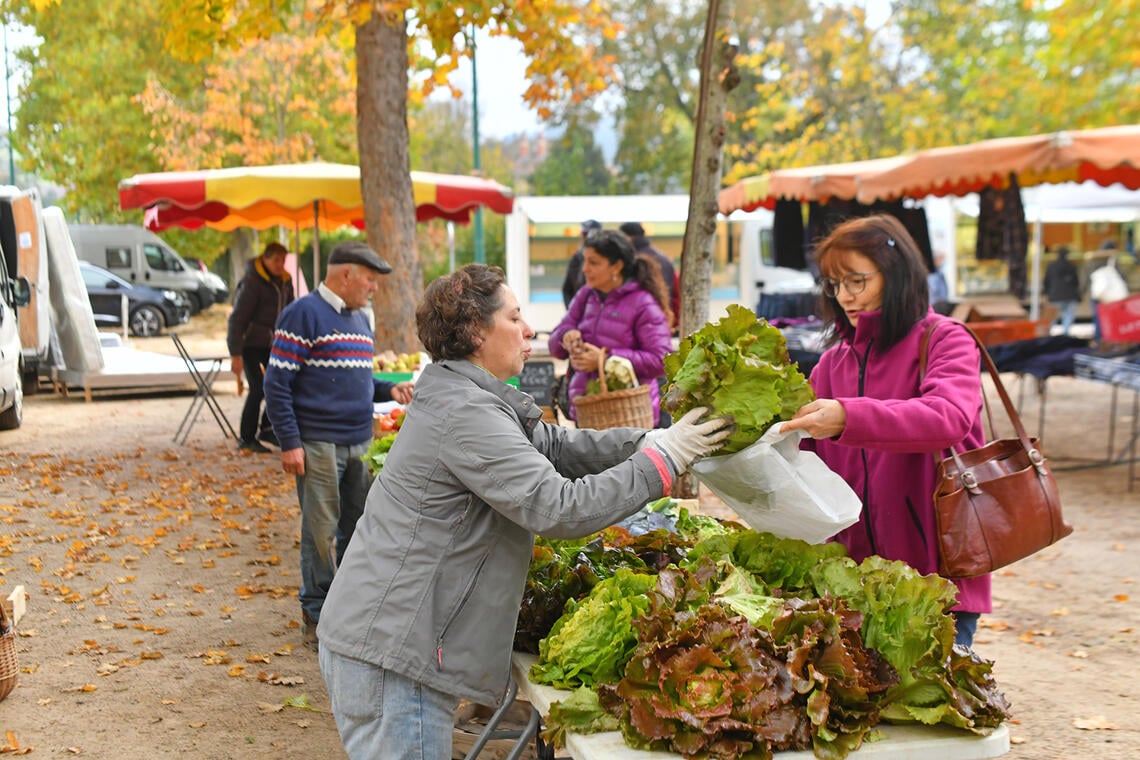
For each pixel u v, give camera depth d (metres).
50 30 29.12
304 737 4.25
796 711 2.04
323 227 13.34
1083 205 15.09
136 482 9.12
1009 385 16.52
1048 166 8.30
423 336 2.46
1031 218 19.03
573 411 5.86
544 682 2.37
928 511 2.77
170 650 5.21
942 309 16.97
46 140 31.58
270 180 9.75
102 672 4.88
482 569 2.35
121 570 6.59
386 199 9.71
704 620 2.14
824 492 2.49
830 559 2.49
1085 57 20.22
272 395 4.88
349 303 5.05
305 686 4.77
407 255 9.82
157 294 26.88
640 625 2.18
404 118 9.79
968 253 23.38
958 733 2.12
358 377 5.09
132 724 4.35
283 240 24.84
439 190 11.01
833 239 2.83
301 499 5.15
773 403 2.38
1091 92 21.30
